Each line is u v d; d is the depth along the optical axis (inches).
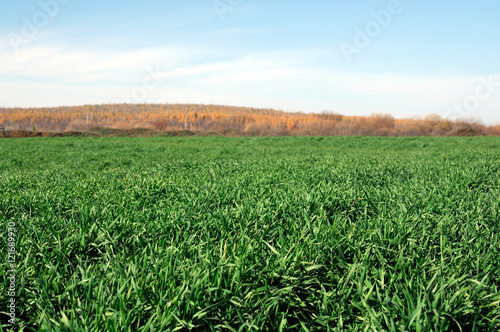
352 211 191.6
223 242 138.6
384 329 90.3
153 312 92.2
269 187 243.4
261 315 95.0
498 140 1141.7
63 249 131.1
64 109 5260.8
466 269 115.7
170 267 107.1
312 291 110.7
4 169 492.4
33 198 207.2
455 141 1096.8
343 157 506.6
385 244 134.0
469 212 173.2
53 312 92.9
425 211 177.6
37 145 955.3
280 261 114.4
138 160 578.9
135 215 174.4
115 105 5787.4
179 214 169.0
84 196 219.9
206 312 90.0
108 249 133.4
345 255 129.6
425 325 85.4
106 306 93.4
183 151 747.4
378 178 297.9
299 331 96.8
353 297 103.7
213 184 246.5
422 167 362.3
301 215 171.6
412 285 105.0
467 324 94.4
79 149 832.9
